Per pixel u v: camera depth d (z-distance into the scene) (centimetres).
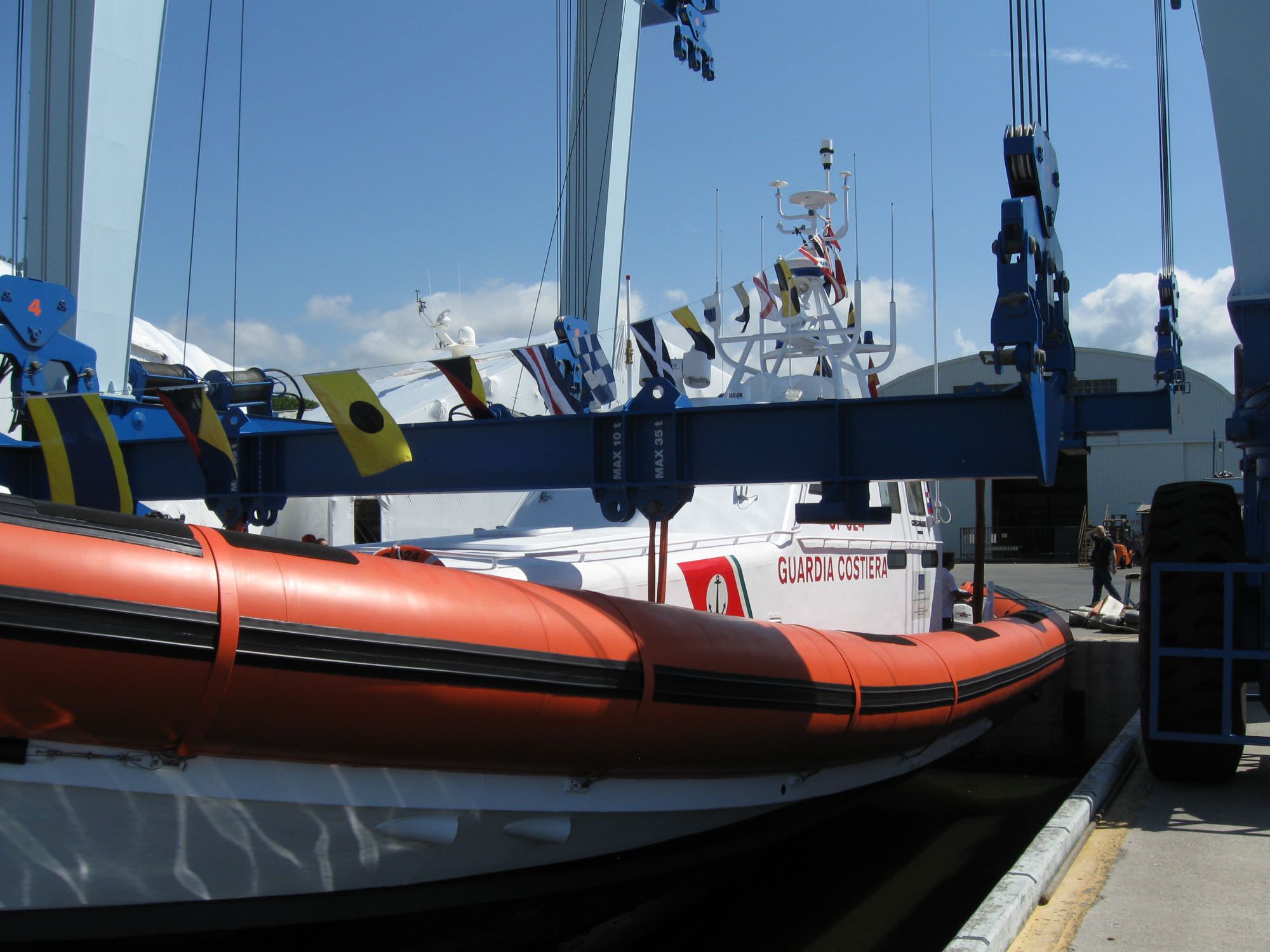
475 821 310
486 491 426
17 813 237
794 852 610
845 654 447
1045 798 743
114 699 230
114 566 230
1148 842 359
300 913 294
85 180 624
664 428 404
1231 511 447
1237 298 412
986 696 580
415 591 282
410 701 272
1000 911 272
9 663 215
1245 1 420
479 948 353
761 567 552
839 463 377
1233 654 412
